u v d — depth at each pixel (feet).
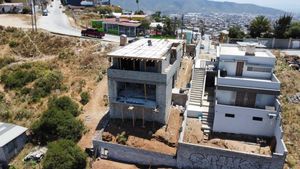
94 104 135.33
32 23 235.40
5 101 146.61
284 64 150.82
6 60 187.42
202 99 117.08
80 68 170.50
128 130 109.09
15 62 189.16
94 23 247.91
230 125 102.53
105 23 237.86
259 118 98.89
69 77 164.45
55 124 113.29
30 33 214.07
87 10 368.68
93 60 173.17
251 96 100.68
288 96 123.75
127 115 114.32
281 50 183.62
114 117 116.26
